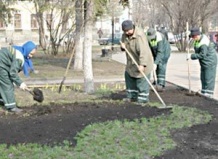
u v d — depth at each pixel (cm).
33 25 5322
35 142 571
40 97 802
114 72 1606
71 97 970
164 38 1063
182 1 3072
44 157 512
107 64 2017
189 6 3058
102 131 617
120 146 561
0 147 547
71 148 547
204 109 801
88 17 1032
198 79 1371
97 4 1023
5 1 2136
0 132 616
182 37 3155
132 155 524
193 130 643
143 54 811
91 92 1033
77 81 1277
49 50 2755
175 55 2738
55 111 758
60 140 580
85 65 1033
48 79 1332
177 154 533
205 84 959
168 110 767
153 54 1027
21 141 576
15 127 643
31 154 527
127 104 824
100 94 1004
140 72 818
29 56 798
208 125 674
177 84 1198
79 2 1093
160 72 1066
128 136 604
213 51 941
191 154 535
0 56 739
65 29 2719
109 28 5069
